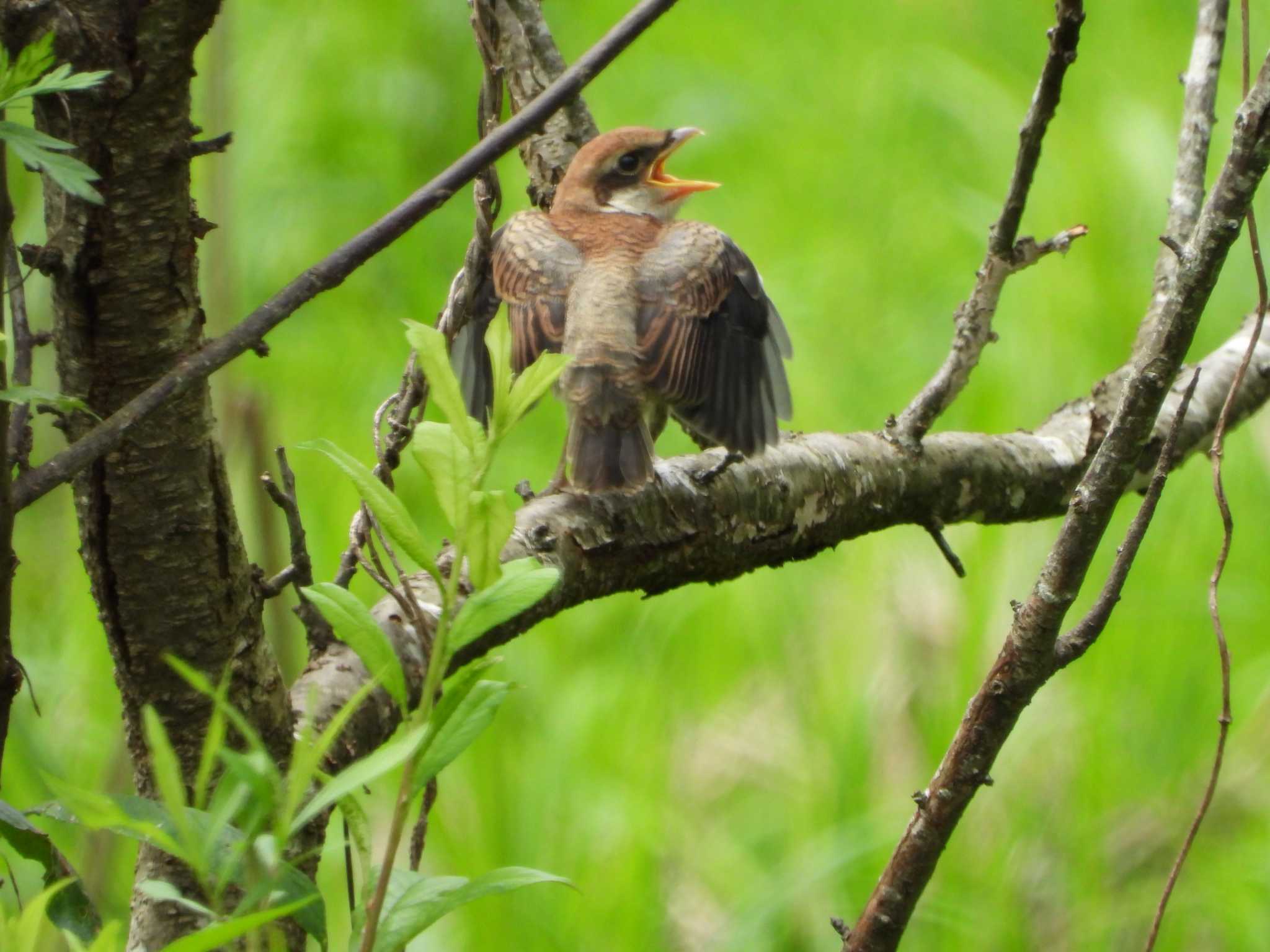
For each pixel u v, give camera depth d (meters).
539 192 8.81
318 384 14.09
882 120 16.39
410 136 15.23
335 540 12.28
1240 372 5.18
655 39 17.33
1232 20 15.06
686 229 8.07
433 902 3.28
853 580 11.95
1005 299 13.93
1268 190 14.03
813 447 7.27
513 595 3.22
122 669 5.18
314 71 15.09
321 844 5.14
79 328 4.67
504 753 11.01
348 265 4.20
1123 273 14.04
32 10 4.06
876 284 14.98
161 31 4.22
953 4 17.45
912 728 11.37
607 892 10.50
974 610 11.20
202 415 4.89
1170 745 11.45
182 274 4.68
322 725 5.19
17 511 3.83
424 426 3.32
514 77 8.25
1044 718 11.22
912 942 10.23
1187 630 11.79
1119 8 16.88
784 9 17.69
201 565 5.02
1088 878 10.48
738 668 12.16
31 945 2.91
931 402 7.41
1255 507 12.51
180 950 2.73
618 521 6.52
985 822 10.77
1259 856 10.76
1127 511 12.23
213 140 4.49
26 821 3.81
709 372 7.62
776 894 10.15
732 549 6.88
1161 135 14.79
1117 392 8.08
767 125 16.56
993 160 15.53
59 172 3.27
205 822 3.10
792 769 11.34
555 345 7.54
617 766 11.26
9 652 3.94
